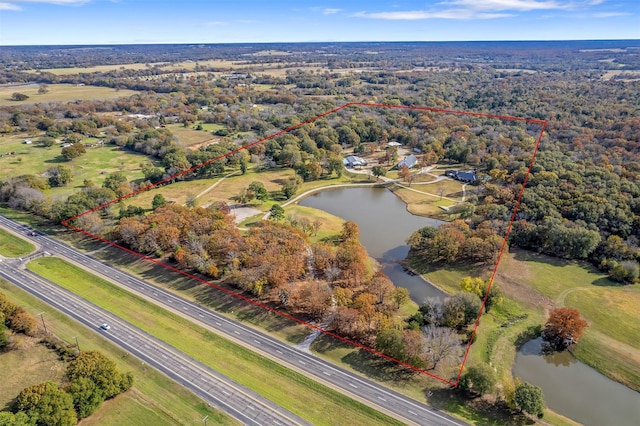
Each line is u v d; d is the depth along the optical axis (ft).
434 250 472.85
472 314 360.48
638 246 469.57
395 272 467.11
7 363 305.32
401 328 337.72
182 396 288.92
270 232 463.42
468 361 327.47
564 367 336.49
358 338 345.10
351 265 413.18
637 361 334.65
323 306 362.53
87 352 293.43
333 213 627.05
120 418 269.03
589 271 453.58
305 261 425.28
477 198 637.71
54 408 247.09
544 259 476.54
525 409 272.10
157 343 338.34
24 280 423.23
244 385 299.79
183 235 471.62
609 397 309.42
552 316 358.64
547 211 517.96
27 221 551.18
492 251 460.55
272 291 396.37
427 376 309.83
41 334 339.16
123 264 451.94
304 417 276.82
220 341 341.21
